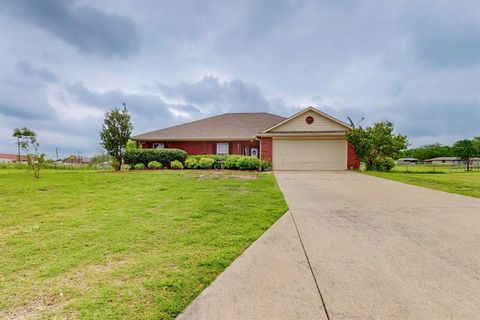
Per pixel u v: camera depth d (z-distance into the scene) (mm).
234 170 15594
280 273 2896
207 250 3490
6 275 2781
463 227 4477
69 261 3111
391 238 3967
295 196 7332
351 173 14508
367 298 2418
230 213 5340
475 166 24188
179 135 19594
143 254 3336
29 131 11680
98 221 4715
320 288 2592
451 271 2930
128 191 7938
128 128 17234
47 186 8883
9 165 19156
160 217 4992
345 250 3525
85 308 2229
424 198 7027
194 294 2482
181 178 11195
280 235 4117
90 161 21875
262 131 18422
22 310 2201
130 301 2340
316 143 17391
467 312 2207
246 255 3369
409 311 2225
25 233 4074
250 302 2365
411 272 2908
